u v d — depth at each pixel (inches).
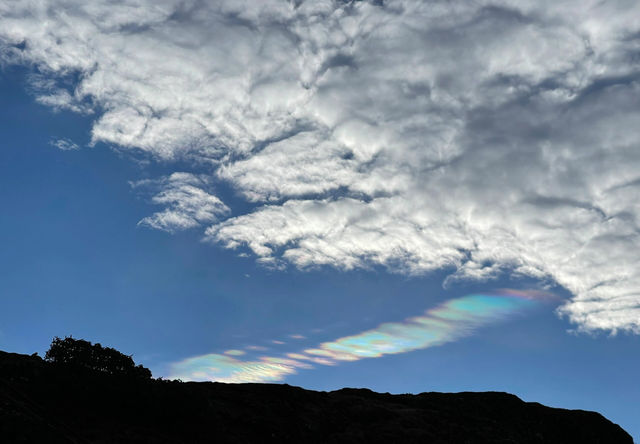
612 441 2913.4
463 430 2571.4
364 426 2396.7
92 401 1651.1
